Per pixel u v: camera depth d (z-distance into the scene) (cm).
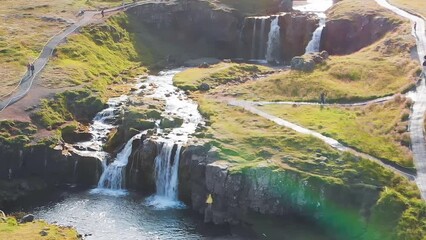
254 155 8431
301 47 14162
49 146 9512
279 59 14600
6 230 7288
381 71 10750
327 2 17425
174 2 15150
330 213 7681
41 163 9462
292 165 8100
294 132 8919
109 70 12825
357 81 10756
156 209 8494
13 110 10144
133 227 7925
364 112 9644
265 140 8738
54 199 8862
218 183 8100
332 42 13512
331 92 10425
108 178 9381
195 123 9912
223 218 8025
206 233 7769
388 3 14075
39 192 9144
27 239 6988
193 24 15125
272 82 11175
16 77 11338
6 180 9275
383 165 8044
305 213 7831
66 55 12569
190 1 15112
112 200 8819
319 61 11562
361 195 7606
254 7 15488
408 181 7681
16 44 12625
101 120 10731
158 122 9994
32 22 14075
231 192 8019
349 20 13350
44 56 12325
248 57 14962
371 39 12794
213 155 8481
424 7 13500
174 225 7988
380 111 9531
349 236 7450
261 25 14662
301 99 10481
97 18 14488
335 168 7994
